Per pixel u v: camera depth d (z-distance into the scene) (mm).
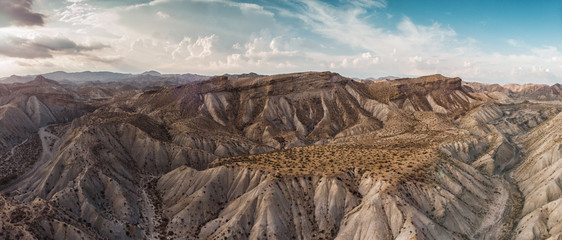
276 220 100375
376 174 111688
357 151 148125
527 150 179375
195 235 103625
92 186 113375
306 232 100375
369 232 93375
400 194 100938
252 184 116812
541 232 99750
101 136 154625
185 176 128875
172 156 161250
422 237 88688
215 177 120438
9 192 129500
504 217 112938
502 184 139000
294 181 111062
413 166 118812
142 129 173625
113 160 141750
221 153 176000
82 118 195375
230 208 110000
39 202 92562
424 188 105938
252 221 102250
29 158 163125
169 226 106812
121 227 99812
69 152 137625
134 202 117312
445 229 97938
